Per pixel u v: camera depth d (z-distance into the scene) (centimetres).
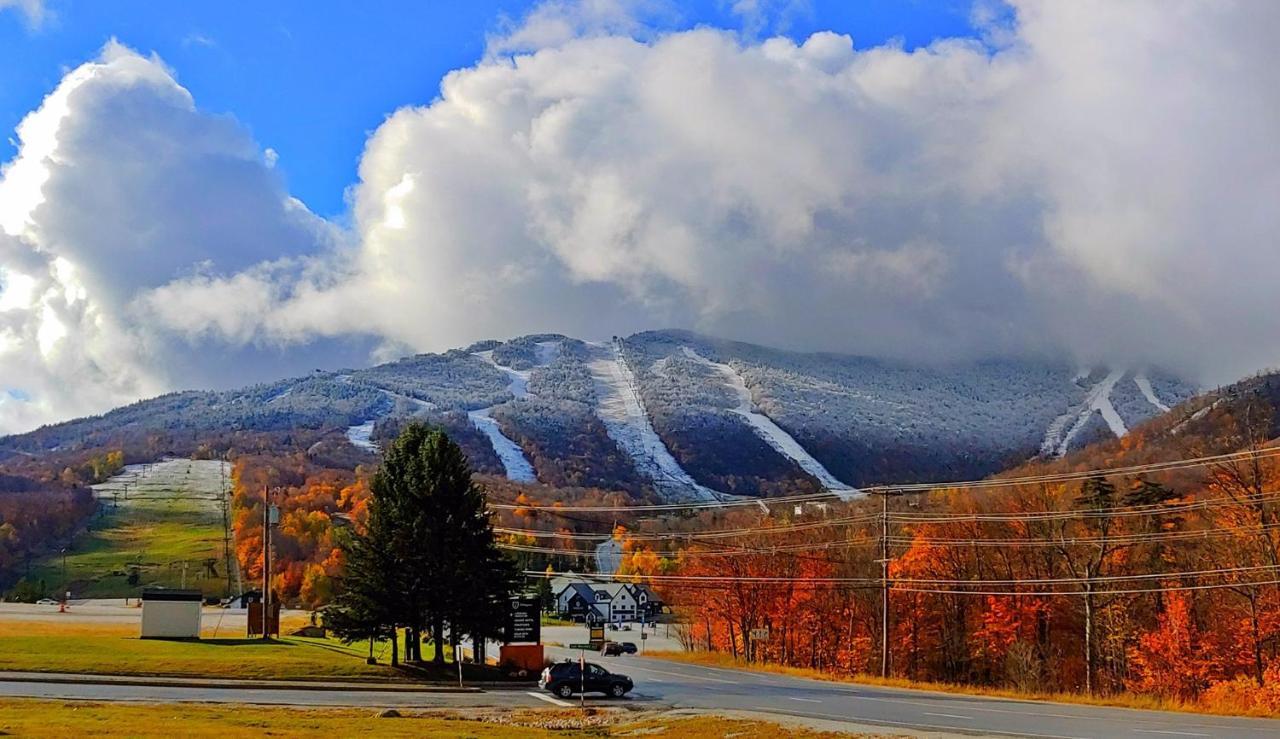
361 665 6194
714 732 4028
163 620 7250
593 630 5178
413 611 6397
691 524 16225
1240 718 4669
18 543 19412
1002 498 9869
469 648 8962
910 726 4066
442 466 6638
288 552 15712
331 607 6675
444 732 3794
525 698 5459
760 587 10625
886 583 7744
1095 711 4866
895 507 11750
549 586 18550
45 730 3269
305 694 5275
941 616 9756
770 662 10431
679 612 12325
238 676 5659
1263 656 7175
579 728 4297
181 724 3731
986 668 9362
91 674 5459
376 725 3997
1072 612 8862
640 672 7988
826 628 10519
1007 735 3731
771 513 13550
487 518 6825
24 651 5984
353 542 6756
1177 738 3616
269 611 7906
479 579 6475
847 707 4962
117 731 3350
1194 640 7625
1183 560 8075
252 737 3372
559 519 18962
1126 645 8412
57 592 16750
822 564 10450
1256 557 7056
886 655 7631
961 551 9450
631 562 15200
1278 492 6631
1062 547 8181
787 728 4022
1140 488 8625
